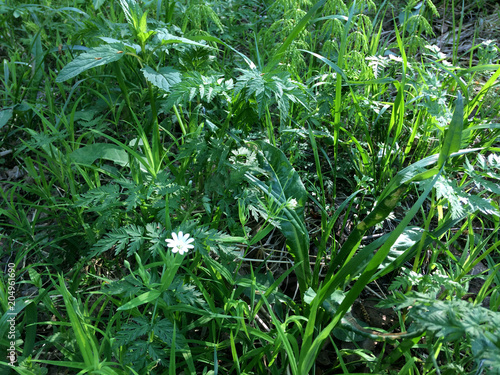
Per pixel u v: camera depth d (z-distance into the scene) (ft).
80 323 4.92
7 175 9.32
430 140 8.36
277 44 9.98
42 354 6.20
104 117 9.45
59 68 10.60
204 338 6.32
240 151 6.37
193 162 7.51
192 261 6.55
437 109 7.23
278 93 5.66
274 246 7.92
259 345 6.20
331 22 8.93
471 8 14.17
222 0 11.35
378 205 5.54
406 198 8.56
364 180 7.49
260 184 6.40
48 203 7.51
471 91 9.18
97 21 9.13
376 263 4.75
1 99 10.00
